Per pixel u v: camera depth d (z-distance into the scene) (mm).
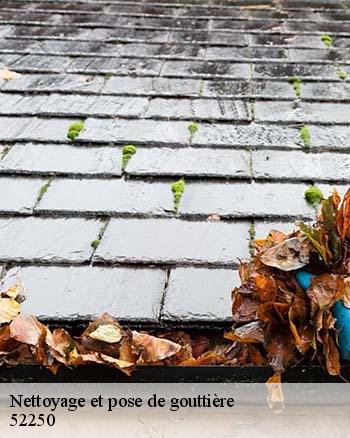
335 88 3215
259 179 2479
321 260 1764
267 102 3072
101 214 2318
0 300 1917
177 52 3645
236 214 2293
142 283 2020
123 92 3178
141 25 4031
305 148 2680
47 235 2230
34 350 1796
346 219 1743
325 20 4129
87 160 2633
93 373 1799
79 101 3092
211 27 4008
